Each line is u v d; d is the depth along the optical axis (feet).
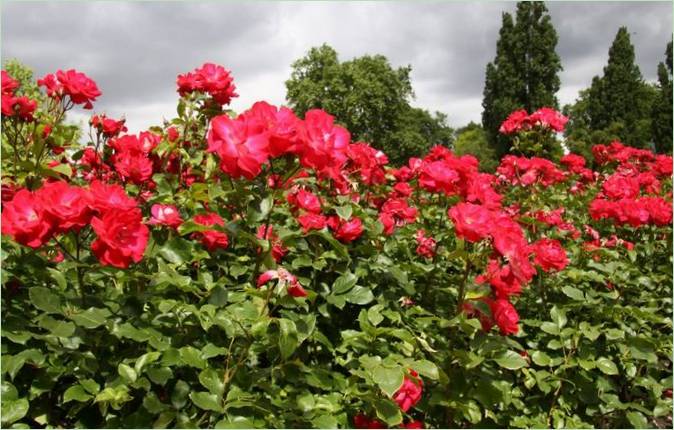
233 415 5.69
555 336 9.39
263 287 6.77
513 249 6.78
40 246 6.04
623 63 134.51
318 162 6.44
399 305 8.73
